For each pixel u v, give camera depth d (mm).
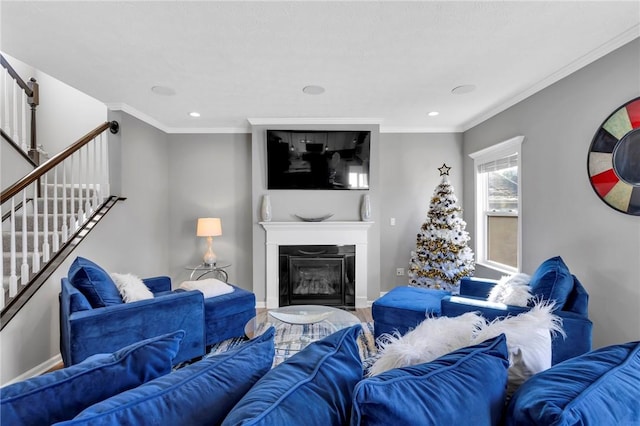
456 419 654
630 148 2156
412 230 4543
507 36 2182
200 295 2574
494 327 1080
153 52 2371
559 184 2768
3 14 1893
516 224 3523
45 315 2545
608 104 2311
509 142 3367
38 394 711
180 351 2432
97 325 2059
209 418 702
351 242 4156
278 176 4145
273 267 4160
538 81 2930
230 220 4504
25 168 3342
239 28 2062
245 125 4367
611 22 2025
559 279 2041
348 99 3387
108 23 2000
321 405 699
